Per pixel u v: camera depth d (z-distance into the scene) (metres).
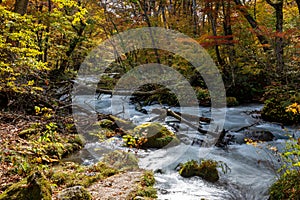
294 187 3.17
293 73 8.53
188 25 12.77
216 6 11.23
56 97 8.18
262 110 8.00
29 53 5.04
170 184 4.02
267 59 9.44
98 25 13.67
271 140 6.09
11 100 6.81
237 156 5.23
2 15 4.89
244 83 10.57
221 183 4.11
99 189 3.73
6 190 3.05
